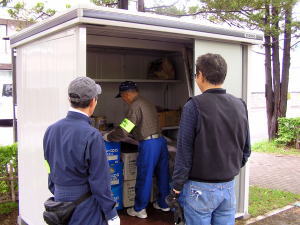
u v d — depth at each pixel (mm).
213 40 3885
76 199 2234
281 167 7633
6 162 4707
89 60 4777
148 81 4891
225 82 4047
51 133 2350
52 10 6629
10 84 14883
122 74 5098
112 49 4887
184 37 3703
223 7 7715
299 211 4801
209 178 2395
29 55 3949
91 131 2217
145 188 4184
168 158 4355
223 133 2398
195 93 3768
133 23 3150
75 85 2270
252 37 4102
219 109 2404
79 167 2197
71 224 2236
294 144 9758
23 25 6707
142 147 4137
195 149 2391
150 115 4121
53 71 3404
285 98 10039
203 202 2412
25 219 4117
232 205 2529
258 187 6004
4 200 4754
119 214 4441
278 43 9867
